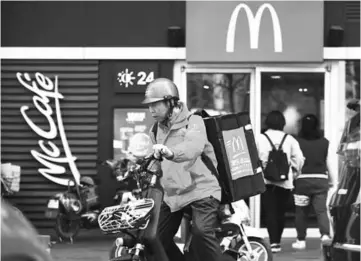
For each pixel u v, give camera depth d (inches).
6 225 205.3
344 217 368.8
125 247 386.0
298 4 754.8
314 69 770.2
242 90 776.3
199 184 405.4
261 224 757.9
